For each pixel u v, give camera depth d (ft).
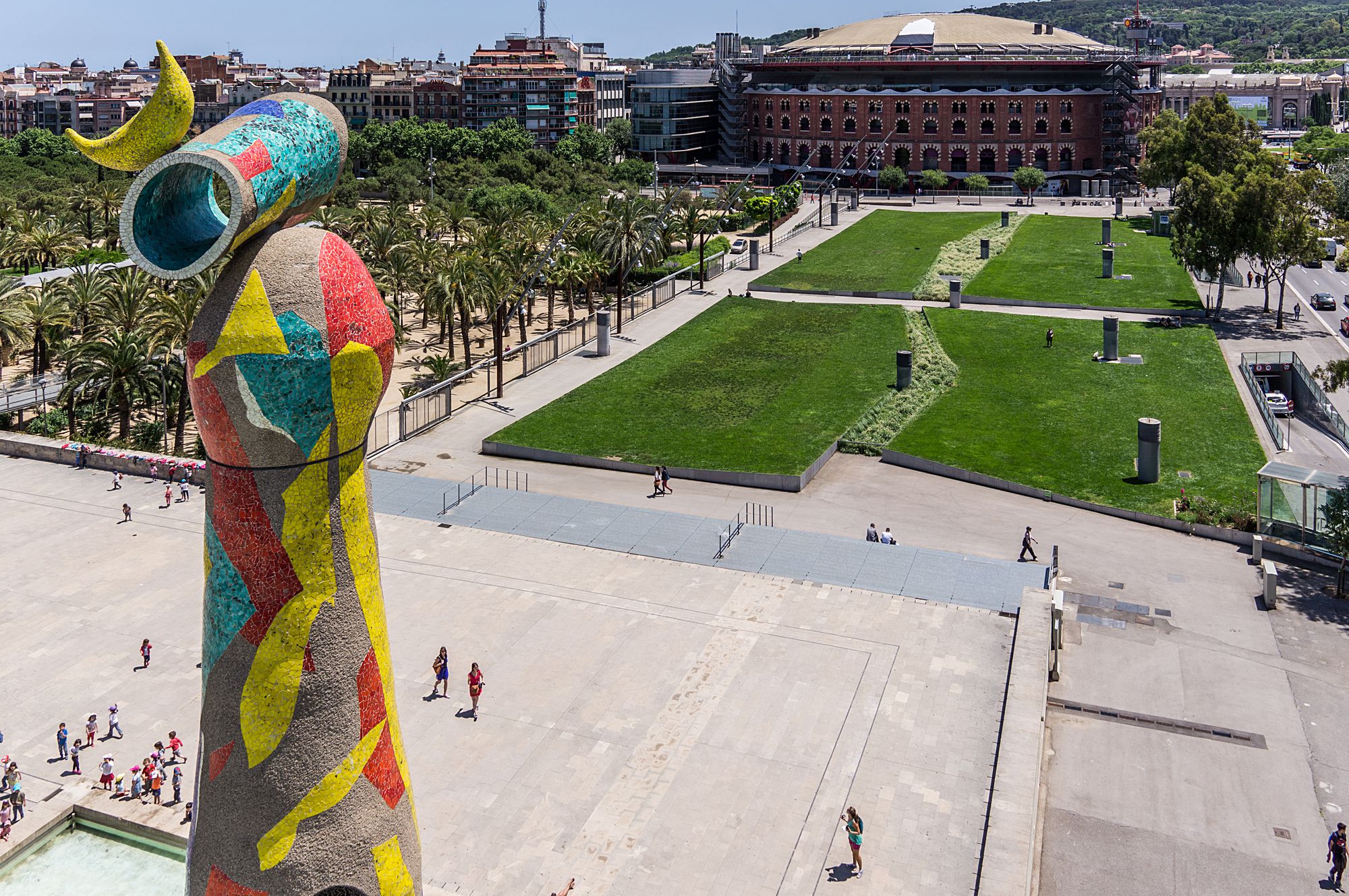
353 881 83.87
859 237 556.51
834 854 130.72
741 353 352.49
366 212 509.76
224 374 73.46
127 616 187.01
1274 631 187.11
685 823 136.26
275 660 78.59
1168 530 227.61
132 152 72.59
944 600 190.08
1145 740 157.38
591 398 309.63
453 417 296.92
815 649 174.81
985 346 356.59
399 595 192.34
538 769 146.20
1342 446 274.36
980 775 144.56
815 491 247.91
